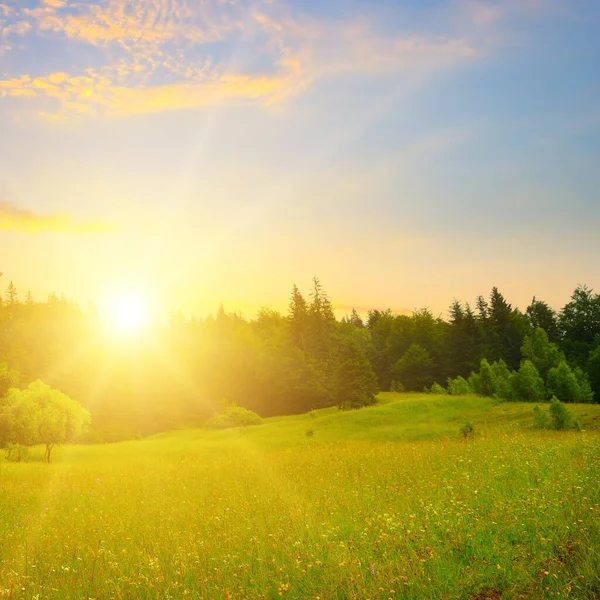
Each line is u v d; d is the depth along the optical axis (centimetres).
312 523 879
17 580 720
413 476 1302
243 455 2812
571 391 5631
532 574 596
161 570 720
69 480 1981
